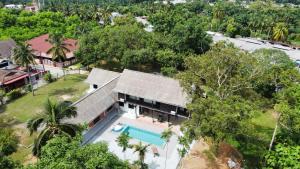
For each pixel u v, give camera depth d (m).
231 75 43.56
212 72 42.75
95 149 23.58
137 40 75.62
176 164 41.09
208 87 43.56
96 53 72.56
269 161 34.44
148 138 47.47
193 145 45.69
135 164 37.69
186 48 77.19
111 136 47.41
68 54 84.06
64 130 34.94
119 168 23.27
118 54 71.75
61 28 109.56
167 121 52.34
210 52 45.34
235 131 34.06
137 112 53.59
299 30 126.62
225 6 162.12
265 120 53.12
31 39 95.56
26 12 120.75
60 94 62.66
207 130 33.78
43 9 139.25
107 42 72.88
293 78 49.44
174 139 47.03
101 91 52.88
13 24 109.69
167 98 49.28
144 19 148.50
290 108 37.09
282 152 33.97
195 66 44.06
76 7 138.25
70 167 20.80
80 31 105.12
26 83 70.31
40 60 85.00
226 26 121.75
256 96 43.38
